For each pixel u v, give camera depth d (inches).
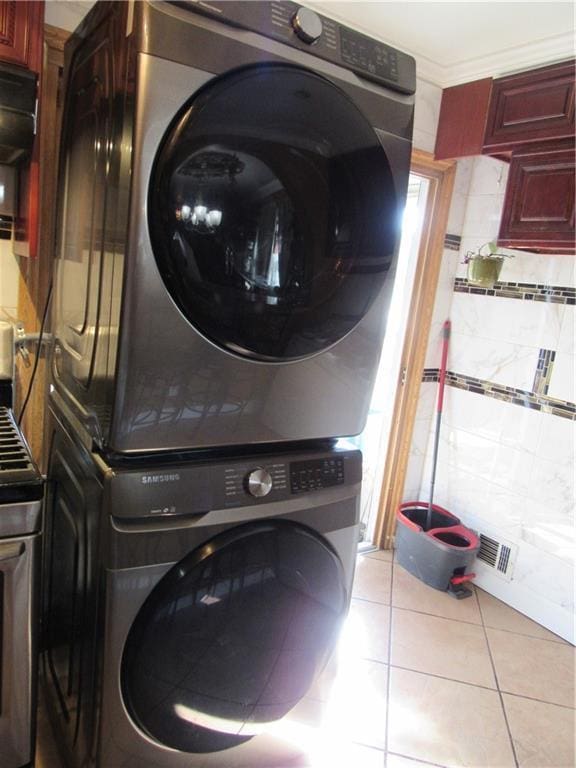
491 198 102.1
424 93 94.8
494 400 102.9
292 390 48.4
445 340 108.6
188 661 46.7
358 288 49.0
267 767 56.8
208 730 50.4
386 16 78.4
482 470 105.3
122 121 37.7
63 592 53.9
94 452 45.7
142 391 41.0
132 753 46.6
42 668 63.4
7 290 66.8
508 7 73.3
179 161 37.4
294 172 42.8
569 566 91.0
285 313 45.1
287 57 40.9
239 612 48.0
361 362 52.0
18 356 67.5
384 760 64.4
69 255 53.1
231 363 44.0
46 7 61.3
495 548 102.8
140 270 37.9
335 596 54.9
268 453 50.2
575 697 78.2
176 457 45.9
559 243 80.0
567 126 77.4
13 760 46.7
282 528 48.7
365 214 47.7
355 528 55.1
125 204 37.4
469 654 85.5
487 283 95.5
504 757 66.9
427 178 102.4
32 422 70.5
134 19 35.5
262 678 51.9
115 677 43.7
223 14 37.6
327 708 59.1
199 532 44.5
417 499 118.3
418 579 105.2
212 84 37.6
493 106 88.4
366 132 45.9
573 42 77.0
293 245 44.0
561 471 92.0
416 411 111.3
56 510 57.1
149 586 43.1
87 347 47.2
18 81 51.3
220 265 40.9
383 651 84.0
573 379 90.1
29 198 57.2
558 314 92.3
